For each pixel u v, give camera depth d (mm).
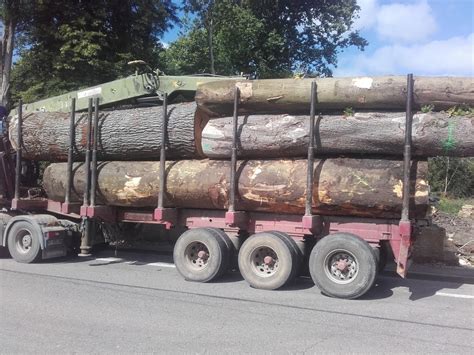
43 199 10852
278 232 8031
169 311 6547
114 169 9555
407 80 7148
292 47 22891
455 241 11680
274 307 6773
